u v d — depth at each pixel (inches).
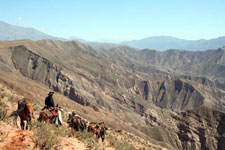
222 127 4055.1
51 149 354.3
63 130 466.0
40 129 391.2
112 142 737.0
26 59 7529.5
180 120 4372.5
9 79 3887.8
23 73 7062.0
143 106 7529.5
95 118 3823.8
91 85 7465.6
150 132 4178.2
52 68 7322.8
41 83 6865.2
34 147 339.3
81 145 438.0
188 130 4126.5
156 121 6505.9
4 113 430.9
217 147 3841.0
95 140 578.6
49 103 482.3
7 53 7623.0
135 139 1369.3
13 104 631.2
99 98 6929.1
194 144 3946.9
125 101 7667.3
